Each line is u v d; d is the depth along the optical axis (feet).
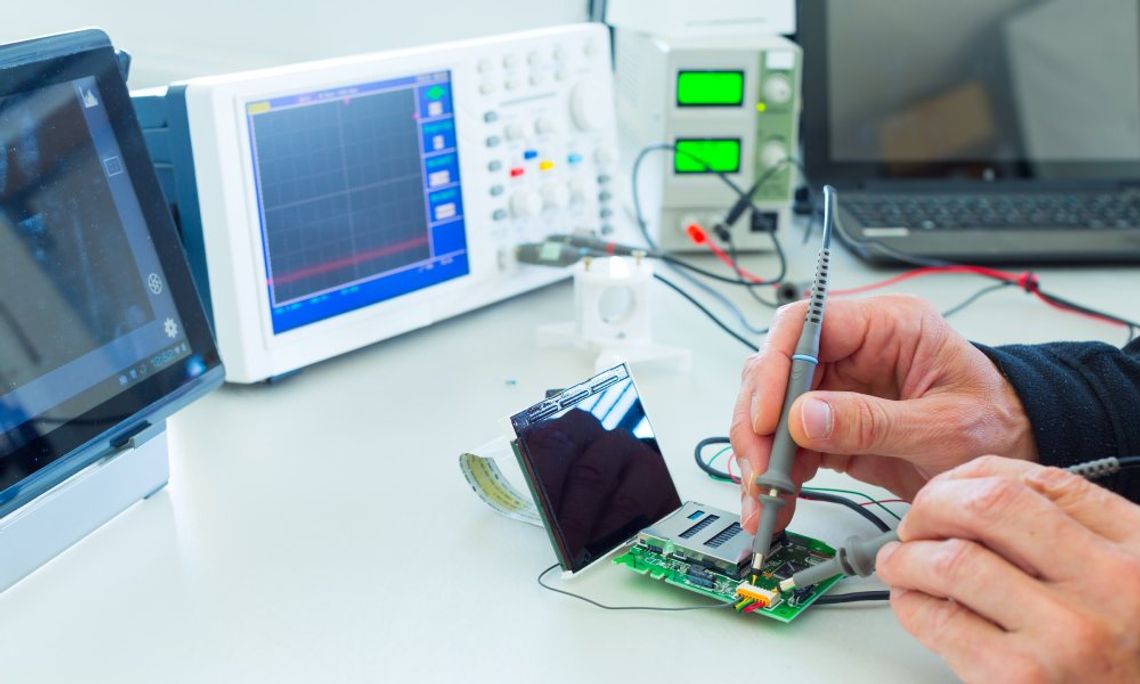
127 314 2.55
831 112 4.75
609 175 4.22
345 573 2.42
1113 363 2.71
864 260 4.40
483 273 3.84
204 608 2.30
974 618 1.96
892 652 2.18
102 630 2.23
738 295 4.14
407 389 3.34
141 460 2.65
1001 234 4.50
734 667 2.13
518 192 3.89
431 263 3.70
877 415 2.36
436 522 2.62
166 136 3.17
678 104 4.34
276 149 3.22
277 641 2.19
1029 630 1.86
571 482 2.47
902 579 2.04
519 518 2.63
